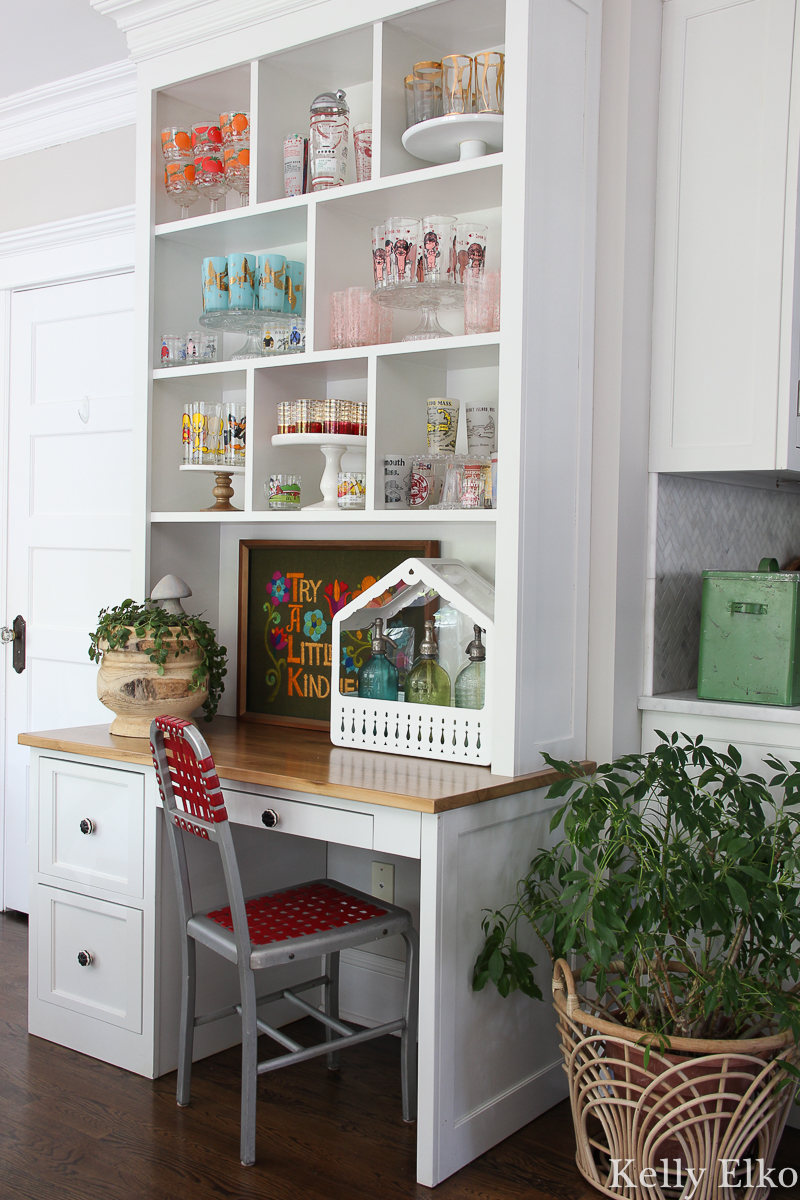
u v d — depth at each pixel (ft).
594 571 7.72
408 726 7.73
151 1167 6.66
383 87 7.75
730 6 7.50
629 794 6.30
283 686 9.35
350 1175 6.61
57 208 11.09
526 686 7.09
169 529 9.39
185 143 8.89
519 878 7.14
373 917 7.20
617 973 6.96
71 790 8.31
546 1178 6.60
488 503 7.43
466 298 7.41
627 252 7.54
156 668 8.30
